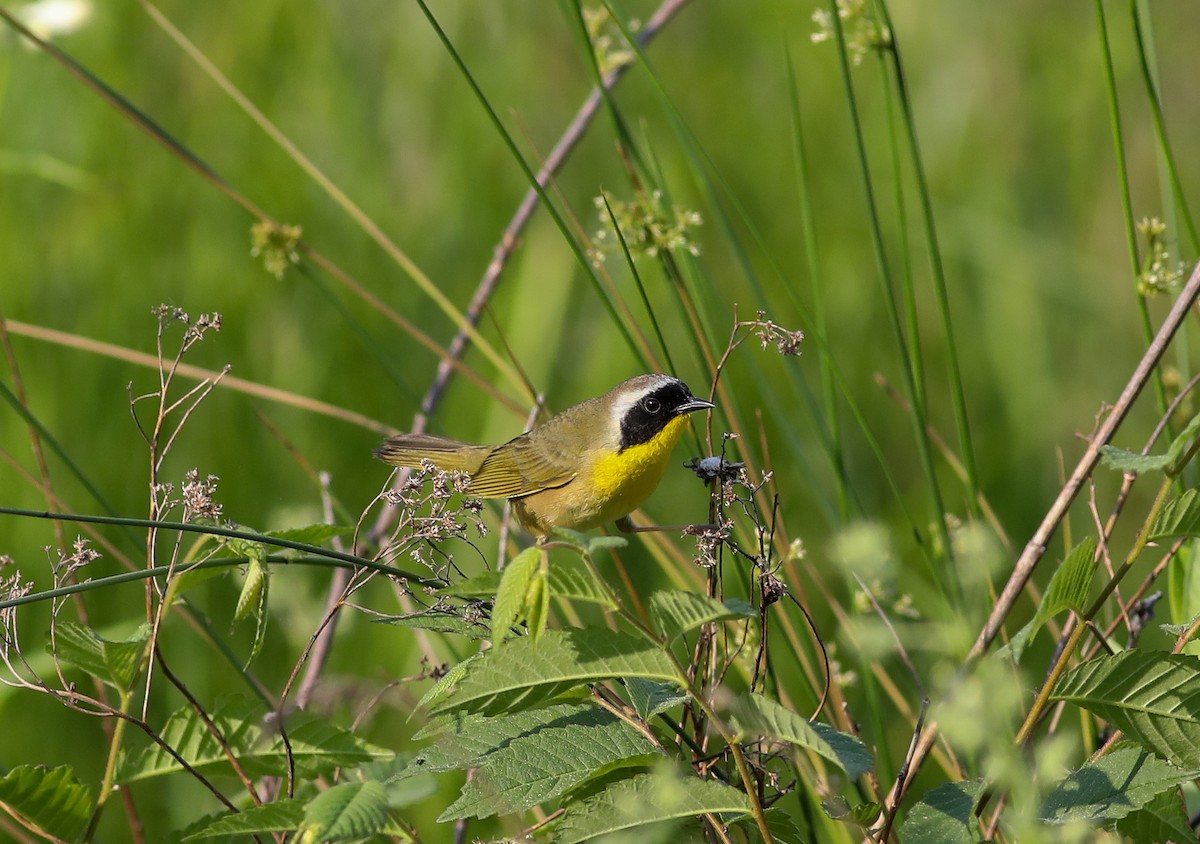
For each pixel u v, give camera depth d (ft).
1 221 42.11
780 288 46.70
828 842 24.35
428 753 16.37
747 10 52.26
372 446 42.09
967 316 47.80
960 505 41.45
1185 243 34.24
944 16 52.08
